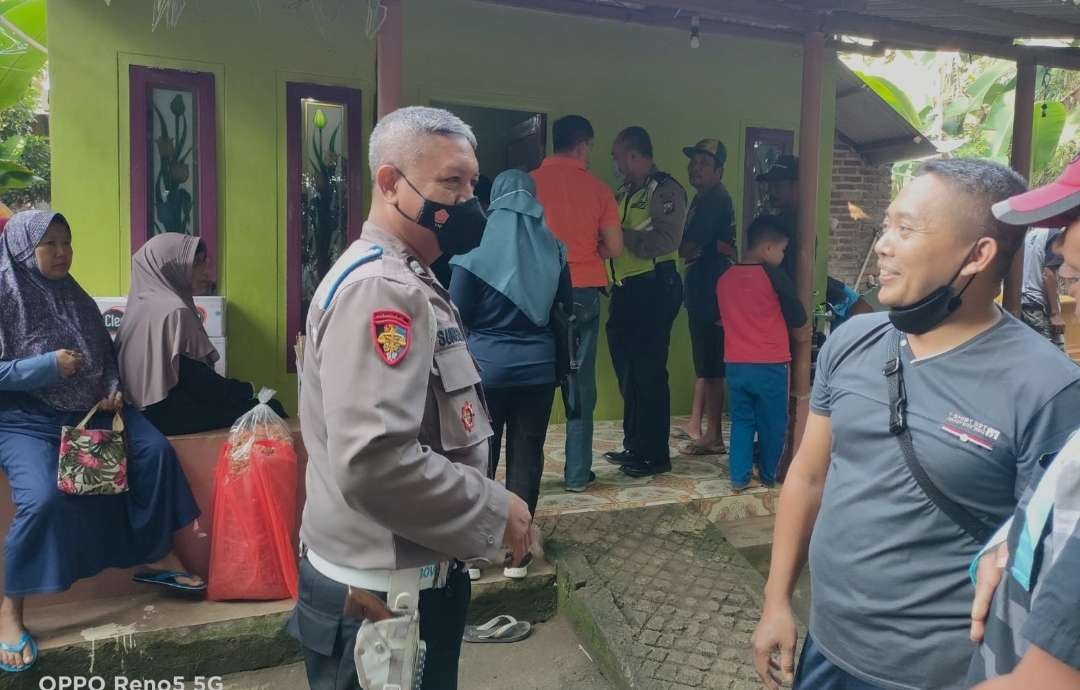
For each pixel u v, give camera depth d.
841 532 1.59
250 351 4.73
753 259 4.11
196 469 3.30
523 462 3.37
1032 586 1.00
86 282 4.39
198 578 3.25
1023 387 1.40
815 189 4.25
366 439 1.38
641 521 3.84
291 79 4.68
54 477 2.87
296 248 4.77
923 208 1.46
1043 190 1.15
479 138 6.13
